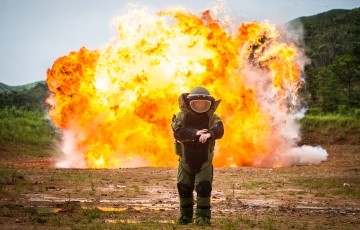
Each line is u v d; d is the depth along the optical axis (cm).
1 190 1262
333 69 7625
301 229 807
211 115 795
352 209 1104
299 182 1616
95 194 1256
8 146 2753
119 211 984
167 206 1084
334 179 1723
